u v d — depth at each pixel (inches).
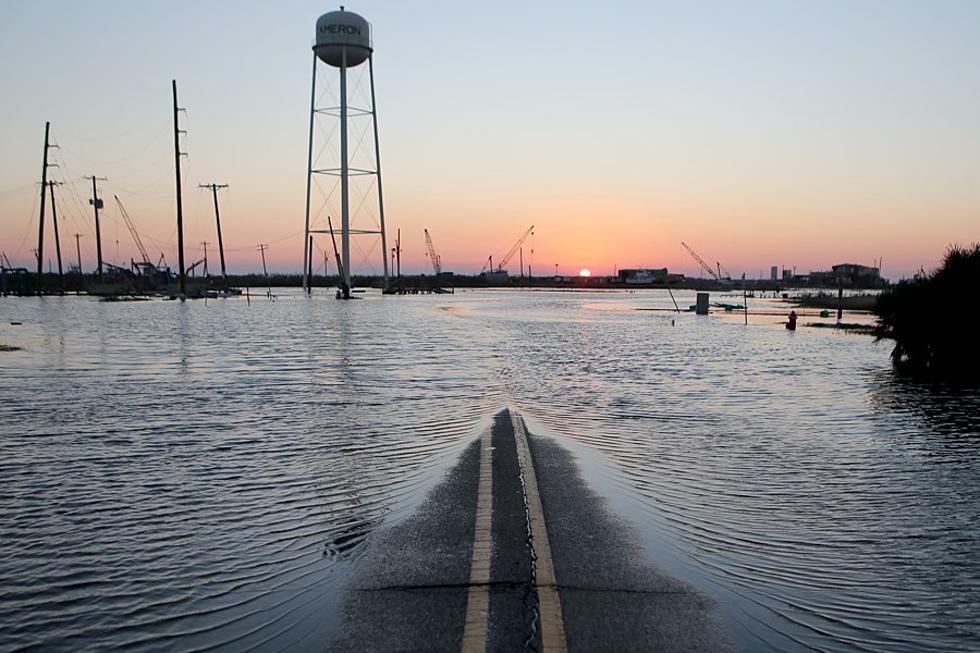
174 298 3302.2
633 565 201.8
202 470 327.3
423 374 733.9
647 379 714.2
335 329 1487.5
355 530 237.5
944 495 296.2
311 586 190.9
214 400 547.5
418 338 1264.8
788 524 253.4
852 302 3203.7
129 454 361.4
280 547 223.6
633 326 1736.0
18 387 615.8
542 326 1705.2
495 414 464.4
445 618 165.0
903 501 286.8
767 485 308.8
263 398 558.9
